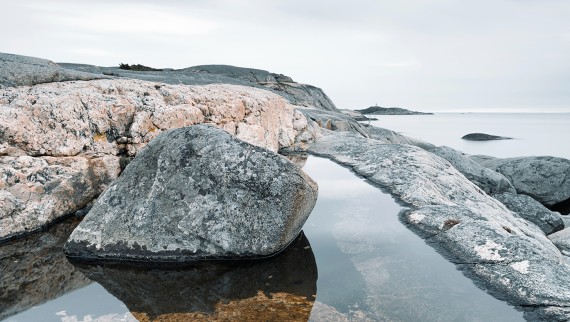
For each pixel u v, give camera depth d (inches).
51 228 209.6
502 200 400.8
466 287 152.4
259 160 190.4
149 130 277.6
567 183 570.3
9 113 212.1
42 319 130.0
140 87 305.7
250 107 407.5
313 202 203.6
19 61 284.2
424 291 149.3
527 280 151.9
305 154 458.9
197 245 176.6
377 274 163.6
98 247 177.0
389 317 132.3
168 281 158.9
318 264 173.6
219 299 143.7
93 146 249.4
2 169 200.7
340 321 129.0
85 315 132.4
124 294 147.5
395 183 300.4
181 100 324.2
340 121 722.8
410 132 2172.7
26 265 170.1
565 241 275.4
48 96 238.2
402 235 205.2
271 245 178.5
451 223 208.2
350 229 214.2
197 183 187.8
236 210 182.1
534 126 4082.2
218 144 196.1
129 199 187.6
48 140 224.2
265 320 128.7
